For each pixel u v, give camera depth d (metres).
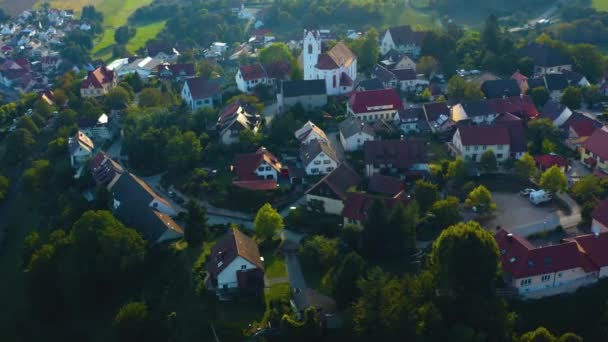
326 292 117.81
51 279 132.25
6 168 198.38
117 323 114.44
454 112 184.50
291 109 192.62
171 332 113.81
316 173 157.88
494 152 162.38
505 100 186.25
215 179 160.12
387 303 102.69
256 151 169.88
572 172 156.75
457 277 106.94
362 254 127.62
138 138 177.50
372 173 157.00
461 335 100.31
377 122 181.38
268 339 107.69
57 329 128.25
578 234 129.50
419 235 132.25
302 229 138.75
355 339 103.38
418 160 156.50
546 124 175.50
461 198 146.12
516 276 111.44
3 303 141.25
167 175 166.75
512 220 136.00
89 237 129.62
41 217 165.88
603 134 157.12
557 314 109.94
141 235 136.25
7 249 160.00
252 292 117.31
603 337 105.75
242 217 145.75
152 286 126.75
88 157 181.12
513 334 104.25
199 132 185.88
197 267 125.94
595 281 115.38
